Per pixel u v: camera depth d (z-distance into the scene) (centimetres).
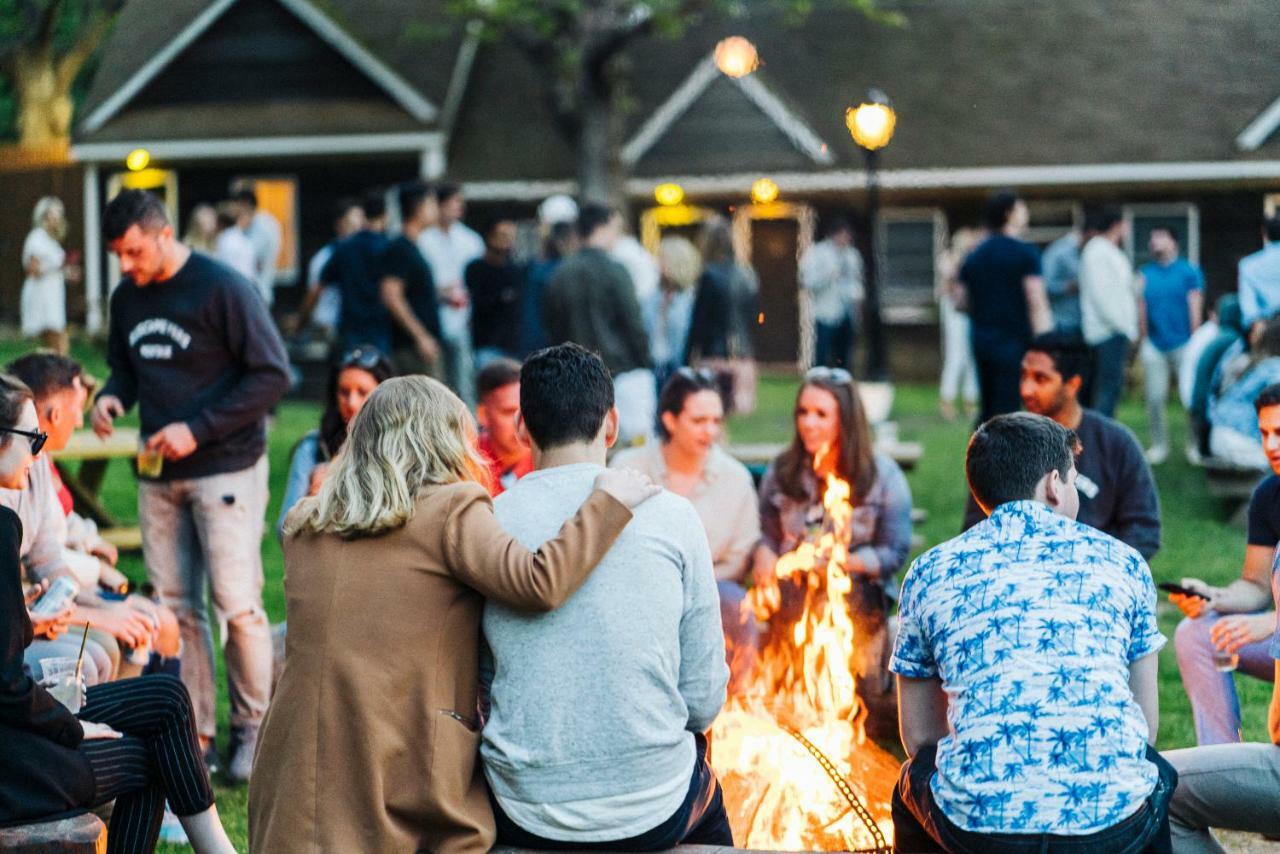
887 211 2091
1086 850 297
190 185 2125
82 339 1961
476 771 329
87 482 833
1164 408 1137
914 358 2091
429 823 320
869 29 2236
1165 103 2058
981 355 928
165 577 519
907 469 847
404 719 320
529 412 338
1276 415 443
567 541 316
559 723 317
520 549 318
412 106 2077
